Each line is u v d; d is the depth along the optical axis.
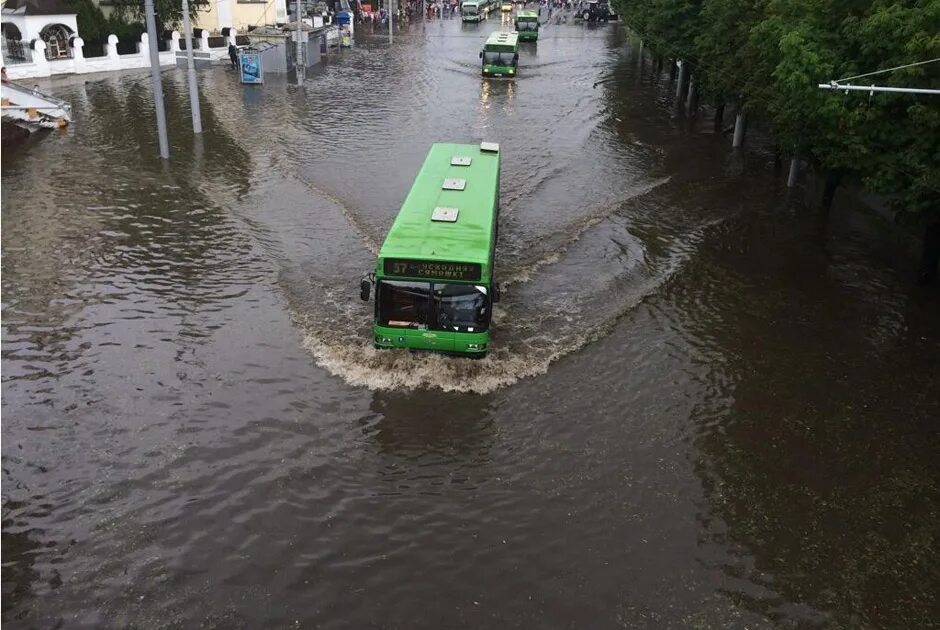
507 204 25.47
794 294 19.77
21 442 13.30
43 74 45.06
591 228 23.66
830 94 18.80
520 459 13.52
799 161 27.89
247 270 19.91
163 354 16.05
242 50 45.78
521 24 70.00
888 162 18.31
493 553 11.45
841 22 19.48
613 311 18.48
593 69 55.41
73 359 15.77
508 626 10.24
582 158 31.34
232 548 11.38
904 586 11.10
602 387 15.58
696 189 27.83
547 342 17.02
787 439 14.23
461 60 58.16
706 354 16.89
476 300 15.40
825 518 12.34
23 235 21.69
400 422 14.34
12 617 10.12
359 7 87.56
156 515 11.91
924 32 16.67
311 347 16.39
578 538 11.79
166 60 52.09
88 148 30.34
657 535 11.89
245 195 25.44
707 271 20.92
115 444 13.37
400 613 10.39
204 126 34.66
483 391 15.25
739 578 11.15
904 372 16.45
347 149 31.45
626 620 10.39
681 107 42.41
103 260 20.27
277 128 34.75
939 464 13.66
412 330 15.62
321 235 22.20
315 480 12.82
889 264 21.62
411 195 18.78
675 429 14.40
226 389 14.98
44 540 11.36
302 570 11.04
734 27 30.19
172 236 21.92
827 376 16.23
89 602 10.40
